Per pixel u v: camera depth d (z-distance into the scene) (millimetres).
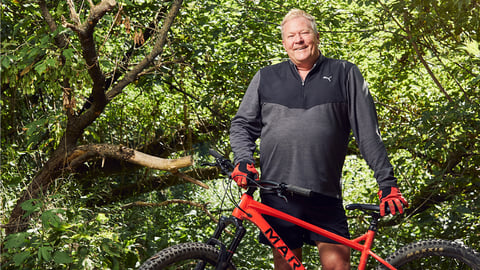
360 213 4867
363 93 2568
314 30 2646
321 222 2631
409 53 4711
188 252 2523
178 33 4988
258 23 5117
